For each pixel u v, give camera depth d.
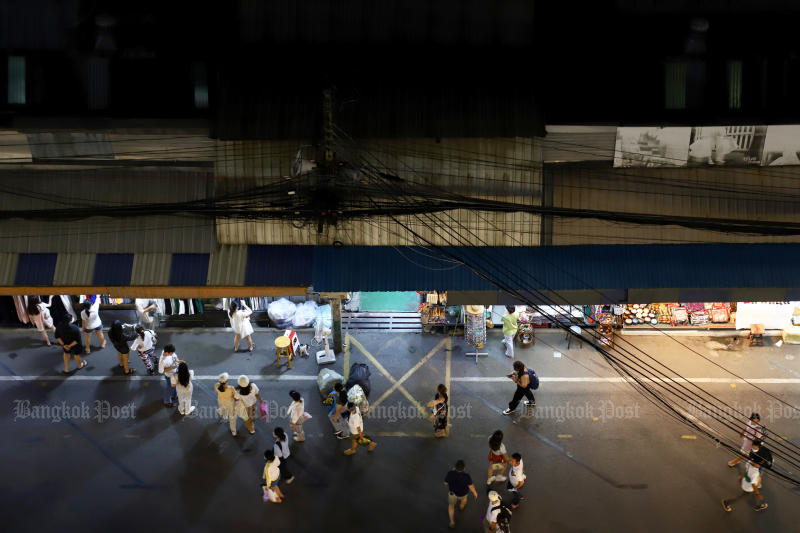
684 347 18.64
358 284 13.34
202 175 13.63
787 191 13.77
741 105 13.47
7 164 13.55
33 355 18.23
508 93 13.05
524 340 18.64
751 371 17.56
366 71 13.24
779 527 12.76
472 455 14.61
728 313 19.33
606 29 13.71
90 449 14.70
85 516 12.92
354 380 16.25
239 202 12.96
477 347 18.20
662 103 13.40
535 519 12.91
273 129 12.52
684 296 13.66
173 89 13.58
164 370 15.67
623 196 13.70
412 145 13.02
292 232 13.55
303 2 13.38
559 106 13.17
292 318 19.66
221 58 13.49
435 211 12.36
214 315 20.00
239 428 15.43
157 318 19.80
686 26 13.55
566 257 13.65
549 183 13.68
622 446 14.89
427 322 19.39
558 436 15.20
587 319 18.73
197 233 13.54
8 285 13.38
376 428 15.47
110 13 13.47
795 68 13.53
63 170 13.70
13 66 13.37
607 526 12.77
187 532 12.59
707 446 14.89
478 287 13.47
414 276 13.47
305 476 13.98
